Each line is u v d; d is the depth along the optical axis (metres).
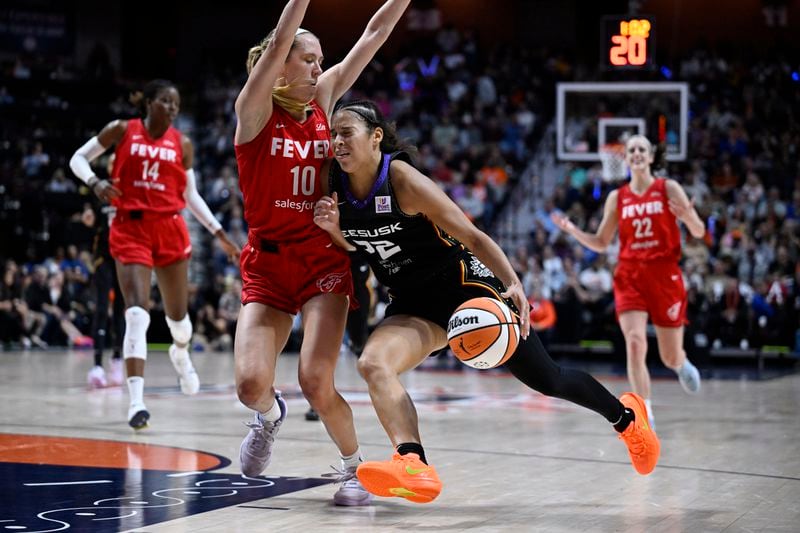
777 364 15.79
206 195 22.19
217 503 4.40
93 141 7.19
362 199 4.14
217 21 27.55
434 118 23.66
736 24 25.33
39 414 7.91
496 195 20.89
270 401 4.41
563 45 26.59
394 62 26.80
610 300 16.28
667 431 7.27
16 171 20.44
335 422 4.39
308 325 4.36
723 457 5.94
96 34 26.22
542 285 16.61
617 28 14.16
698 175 19.70
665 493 4.73
